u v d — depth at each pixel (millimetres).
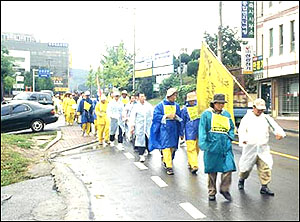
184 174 9133
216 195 7250
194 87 29375
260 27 31781
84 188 7852
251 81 31266
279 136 7359
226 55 38375
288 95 28391
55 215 6230
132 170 9656
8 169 9883
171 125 9219
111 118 13992
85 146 14234
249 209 6375
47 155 12094
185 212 6246
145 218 5969
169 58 48156
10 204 6879
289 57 26766
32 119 18344
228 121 6922
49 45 127250
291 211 6266
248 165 7422
